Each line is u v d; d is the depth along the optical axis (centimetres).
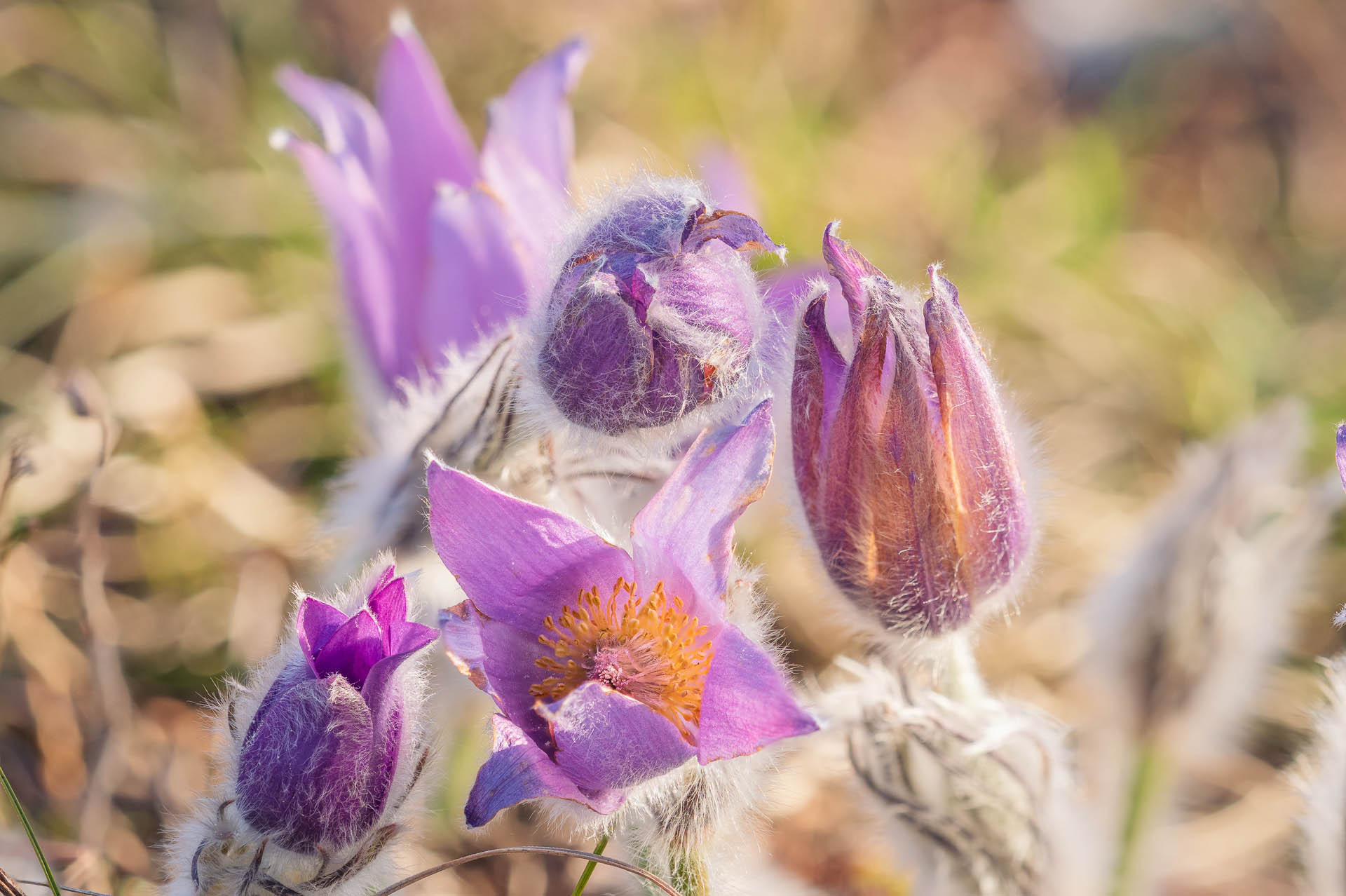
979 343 43
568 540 41
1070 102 87
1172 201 81
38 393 63
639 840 44
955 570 43
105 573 59
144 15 76
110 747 52
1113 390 71
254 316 68
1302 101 84
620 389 42
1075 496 66
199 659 58
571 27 81
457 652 41
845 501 43
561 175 51
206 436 63
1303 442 52
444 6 80
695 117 79
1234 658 50
